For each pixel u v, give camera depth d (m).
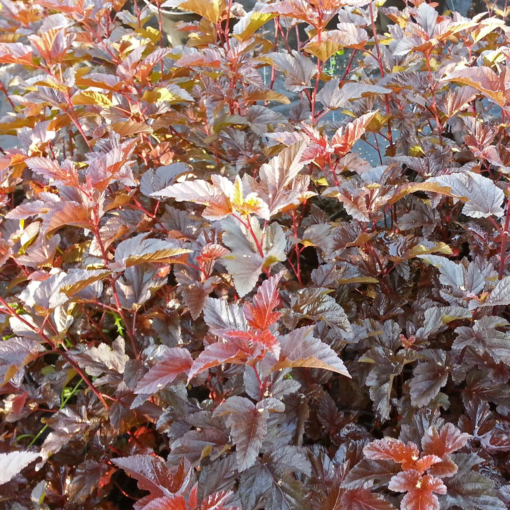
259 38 1.36
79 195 1.02
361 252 1.11
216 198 0.92
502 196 0.98
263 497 0.90
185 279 1.07
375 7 1.39
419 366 1.00
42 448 1.04
